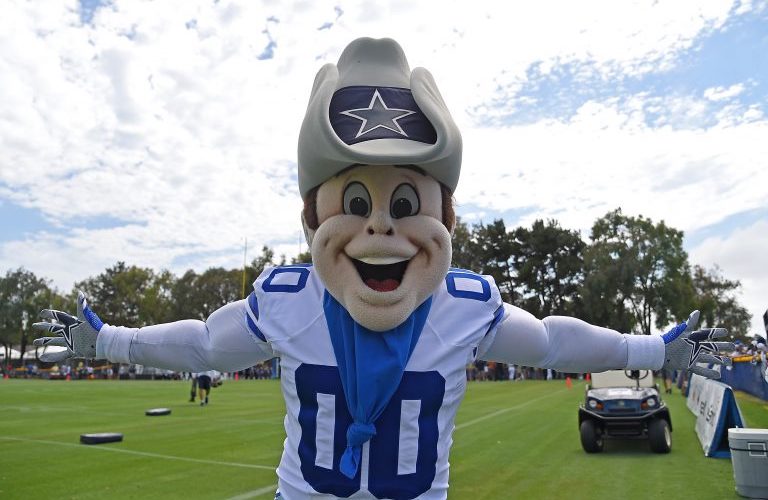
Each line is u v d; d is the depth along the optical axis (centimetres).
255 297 286
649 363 301
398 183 257
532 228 5625
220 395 2289
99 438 995
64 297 6750
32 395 2191
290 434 267
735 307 6247
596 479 732
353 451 243
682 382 2286
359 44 275
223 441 1025
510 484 708
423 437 254
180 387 2862
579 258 5397
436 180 269
